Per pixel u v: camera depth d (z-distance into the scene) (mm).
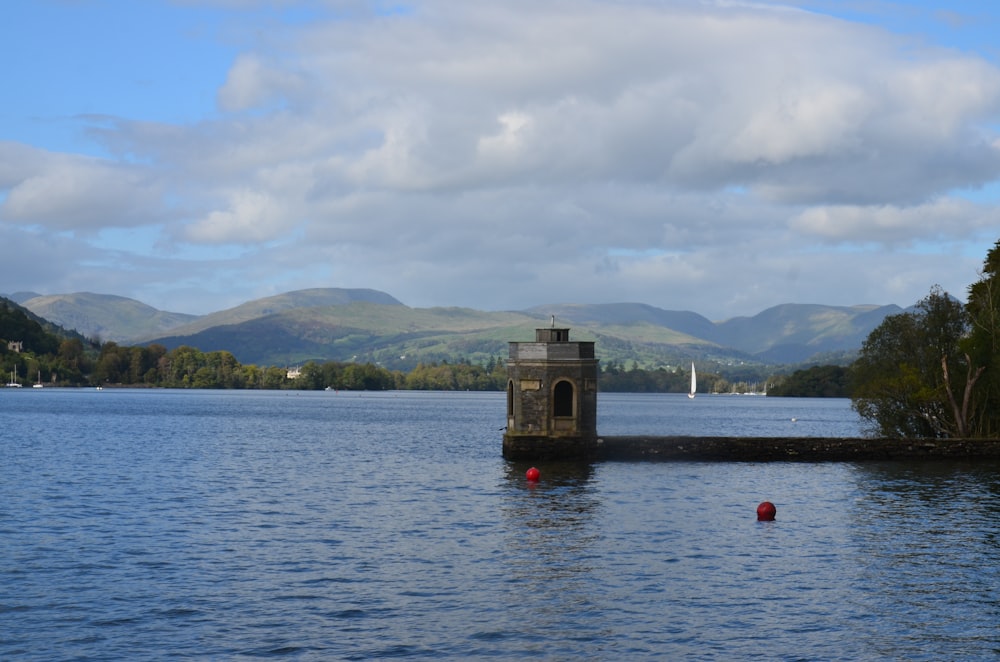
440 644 33031
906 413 99938
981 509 61094
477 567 43906
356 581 41125
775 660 31625
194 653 31891
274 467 89375
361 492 69688
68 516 57156
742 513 59281
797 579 41750
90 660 31172
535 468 78375
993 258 101875
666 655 32031
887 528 54094
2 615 35750
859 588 40219
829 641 33469
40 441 119875
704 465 85938
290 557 45812
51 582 40469
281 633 34000
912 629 34750
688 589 40062
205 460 96188
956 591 39719
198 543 49031
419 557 46000
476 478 78688
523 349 86375
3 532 51594
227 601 37844
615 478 77000
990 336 96125
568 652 32344
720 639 33625
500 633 34250
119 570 42750
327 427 167750
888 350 102000
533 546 48750
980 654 32281
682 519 57031
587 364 86688
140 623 34969
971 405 98000
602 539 50688
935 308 100938
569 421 86500
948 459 91125
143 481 75688
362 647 32688
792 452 89250
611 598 38688
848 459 90250
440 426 176875
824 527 54438
